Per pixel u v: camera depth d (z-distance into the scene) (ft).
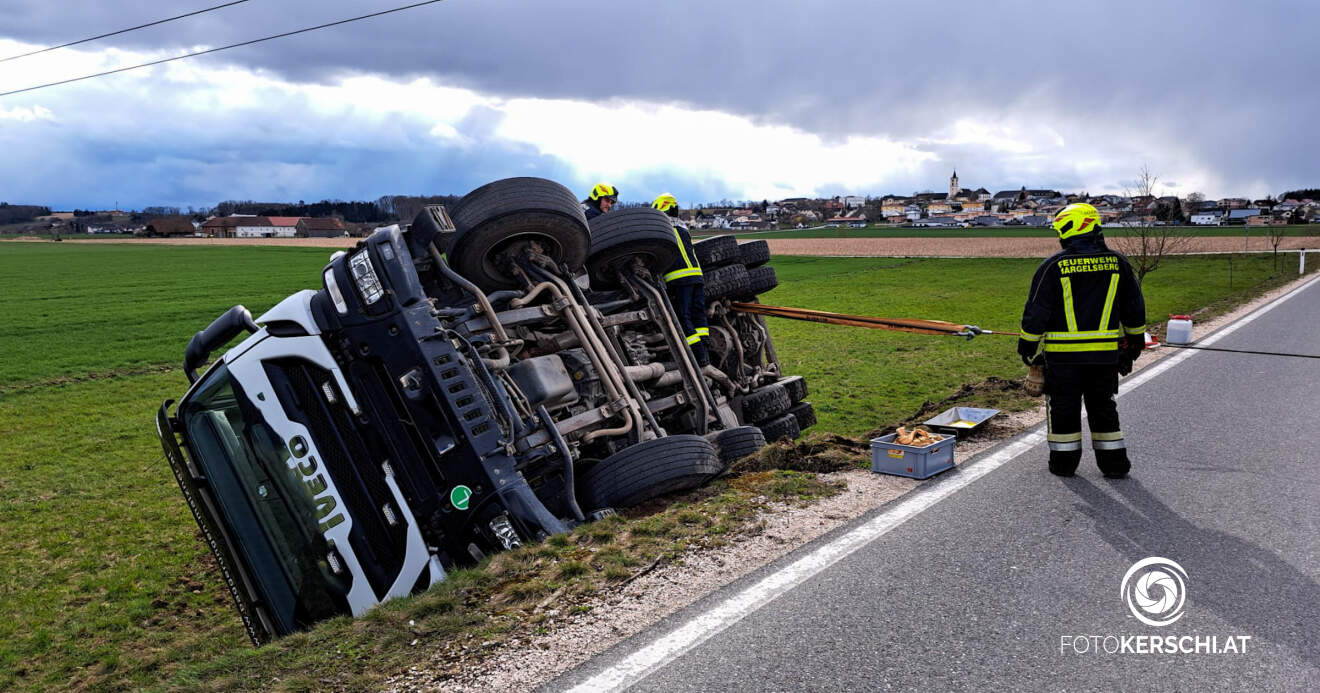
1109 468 18.04
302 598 17.29
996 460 19.83
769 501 17.12
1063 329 18.06
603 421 20.22
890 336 59.77
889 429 23.84
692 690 10.19
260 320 18.16
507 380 18.44
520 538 16.03
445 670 11.06
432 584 14.75
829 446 21.29
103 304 111.96
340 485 17.02
